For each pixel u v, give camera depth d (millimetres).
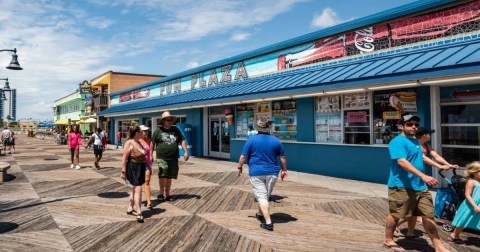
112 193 9555
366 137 11516
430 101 9820
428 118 9852
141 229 6309
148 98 29484
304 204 8156
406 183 4875
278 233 6059
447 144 9648
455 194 6156
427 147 6086
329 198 8781
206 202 8438
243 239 5758
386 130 10906
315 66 14070
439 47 9844
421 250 5230
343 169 11914
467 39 9453
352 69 11281
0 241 5668
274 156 6414
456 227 5535
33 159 19438
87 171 14188
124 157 6859
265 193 6387
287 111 14555
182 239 5781
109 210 7656
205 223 6672
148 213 7391
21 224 6605
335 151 12211
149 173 7816
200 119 20141
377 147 10875
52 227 6418
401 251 5176
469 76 7699
